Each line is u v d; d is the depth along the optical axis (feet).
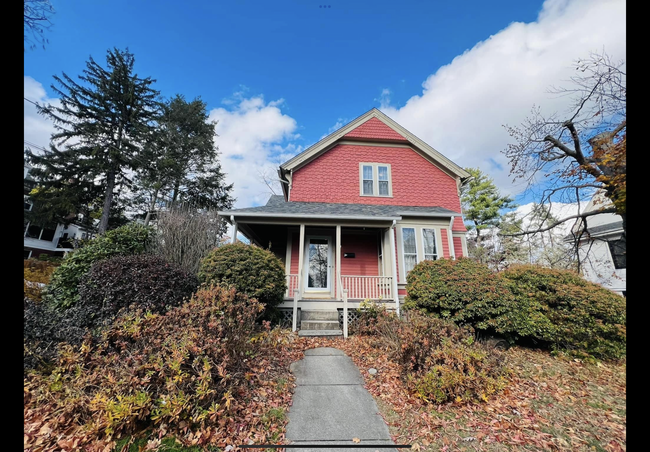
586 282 20.03
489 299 18.39
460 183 37.65
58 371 10.48
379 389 13.09
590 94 24.48
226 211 25.73
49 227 57.06
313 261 31.27
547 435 9.91
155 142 64.95
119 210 62.90
